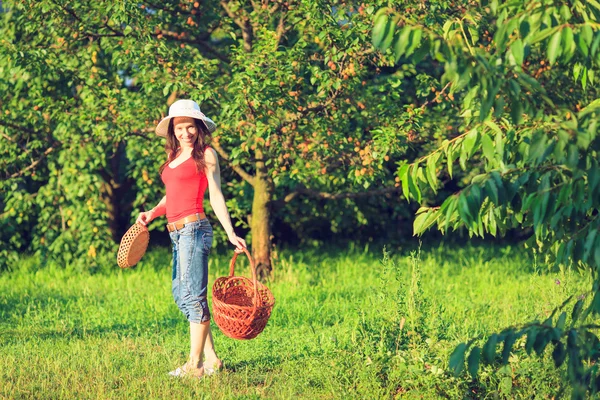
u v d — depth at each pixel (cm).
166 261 1175
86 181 1035
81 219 1071
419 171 428
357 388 529
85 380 558
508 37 359
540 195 372
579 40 347
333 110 890
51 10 891
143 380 564
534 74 871
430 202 1310
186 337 718
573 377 361
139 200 1120
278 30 933
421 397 508
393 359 532
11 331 738
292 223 1375
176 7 944
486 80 346
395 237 1420
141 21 853
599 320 587
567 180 376
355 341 575
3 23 1022
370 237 1427
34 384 546
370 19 819
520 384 511
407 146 867
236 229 1376
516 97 358
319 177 941
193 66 854
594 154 362
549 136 366
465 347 373
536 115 367
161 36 882
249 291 579
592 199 362
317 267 1147
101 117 916
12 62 900
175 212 553
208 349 582
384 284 617
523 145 404
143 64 855
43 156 1065
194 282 552
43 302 898
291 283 988
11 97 1061
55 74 930
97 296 928
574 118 348
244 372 588
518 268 1136
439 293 941
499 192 368
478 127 398
